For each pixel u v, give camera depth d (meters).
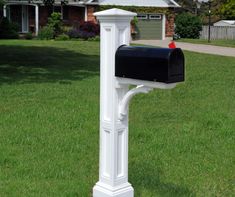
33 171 4.58
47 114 7.05
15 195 3.99
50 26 28.05
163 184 4.33
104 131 3.54
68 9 31.20
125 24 3.40
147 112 7.62
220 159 5.18
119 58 3.31
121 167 3.57
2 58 16.34
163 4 32.00
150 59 3.11
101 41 3.45
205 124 6.75
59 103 7.99
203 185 4.38
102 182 3.61
